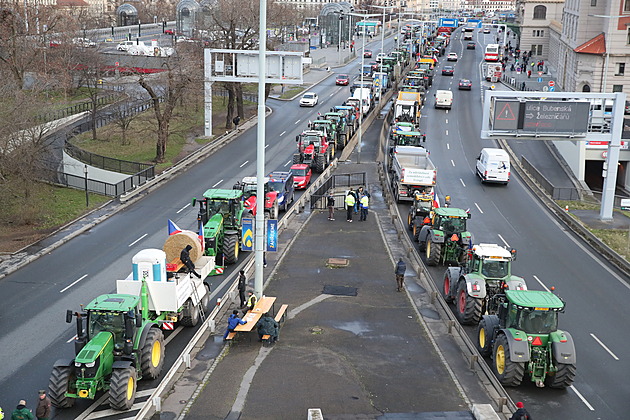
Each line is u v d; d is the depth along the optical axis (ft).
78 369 68.33
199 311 96.43
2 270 116.06
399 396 73.61
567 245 139.85
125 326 71.36
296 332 91.45
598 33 317.83
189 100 243.81
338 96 329.52
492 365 82.33
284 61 152.97
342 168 202.90
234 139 237.45
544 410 73.00
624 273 123.54
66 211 153.99
